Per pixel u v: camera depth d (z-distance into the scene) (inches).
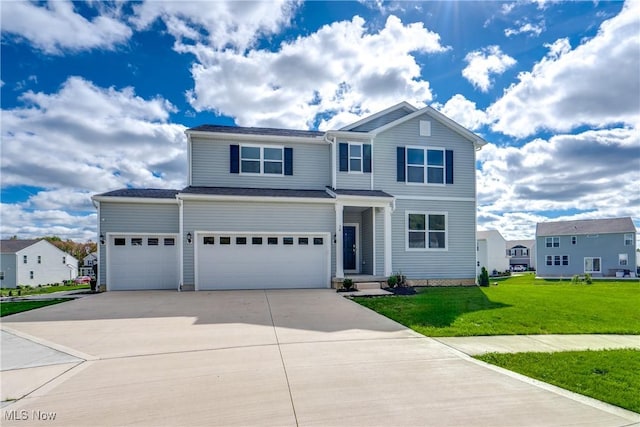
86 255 2448.3
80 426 130.4
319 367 193.2
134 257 560.7
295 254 552.4
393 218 609.3
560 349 231.3
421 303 405.7
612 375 182.2
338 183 601.9
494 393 158.7
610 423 132.0
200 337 259.8
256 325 297.7
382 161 617.3
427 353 220.1
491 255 1963.6
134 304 409.7
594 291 535.2
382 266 593.0
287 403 147.8
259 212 544.4
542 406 145.9
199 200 527.5
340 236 561.0
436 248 620.7
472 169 647.8
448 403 148.0
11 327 299.1
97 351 228.4
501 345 240.1
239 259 537.6
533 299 436.5
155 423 131.8
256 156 622.5
